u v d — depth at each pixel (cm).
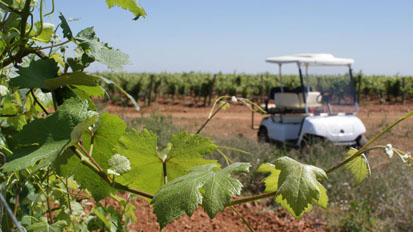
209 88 2355
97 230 176
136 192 86
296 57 900
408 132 1185
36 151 77
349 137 761
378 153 751
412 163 75
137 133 97
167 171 105
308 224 463
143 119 1041
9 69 122
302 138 775
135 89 2339
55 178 139
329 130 752
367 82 2516
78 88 102
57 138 80
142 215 402
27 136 80
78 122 81
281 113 883
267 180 93
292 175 72
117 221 164
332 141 729
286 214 486
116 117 93
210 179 75
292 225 458
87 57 94
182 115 1795
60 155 76
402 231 420
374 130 1279
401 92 2452
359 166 87
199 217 464
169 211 72
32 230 106
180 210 71
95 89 102
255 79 3091
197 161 103
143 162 101
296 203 69
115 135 95
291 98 942
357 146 761
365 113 1880
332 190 525
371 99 2630
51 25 105
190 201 72
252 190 570
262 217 484
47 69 96
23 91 127
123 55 101
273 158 648
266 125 917
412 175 534
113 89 2175
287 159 76
